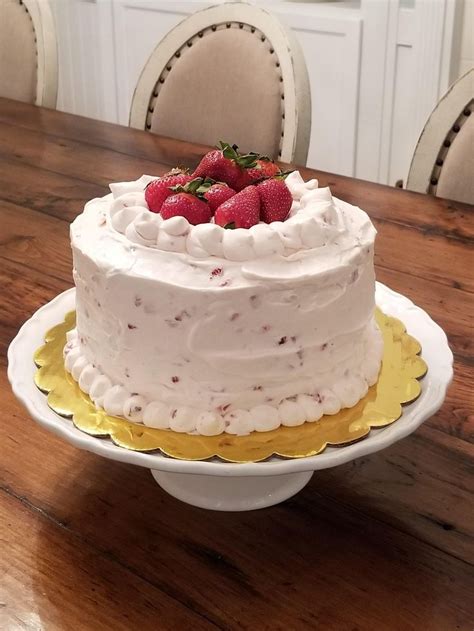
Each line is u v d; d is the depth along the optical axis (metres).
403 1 1.71
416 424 0.55
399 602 0.49
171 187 0.59
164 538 0.54
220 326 0.54
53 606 0.49
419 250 0.89
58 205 1.02
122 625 0.48
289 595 0.50
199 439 0.55
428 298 0.81
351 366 0.59
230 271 0.54
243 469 0.50
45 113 1.35
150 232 0.56
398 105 1.80
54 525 0.55
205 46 1.24
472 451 0.62
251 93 1.19
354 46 1.78
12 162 1.15
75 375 0.60
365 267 0.58
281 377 0.56
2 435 0.64
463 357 0.72
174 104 1.28
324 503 0.57
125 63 2.21
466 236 0.92
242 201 0.57
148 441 0.54
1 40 1.47
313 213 0.58
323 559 0.52
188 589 0.50
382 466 0.60
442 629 0.47
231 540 0.54
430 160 1.07
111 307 0.55
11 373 0.61
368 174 1.92
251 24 1.20
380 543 0.54
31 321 0.68
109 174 1.11
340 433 0.55
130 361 0.56
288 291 0.53
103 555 0.53
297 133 1.14
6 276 0.86
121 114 2.31
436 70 1.71
